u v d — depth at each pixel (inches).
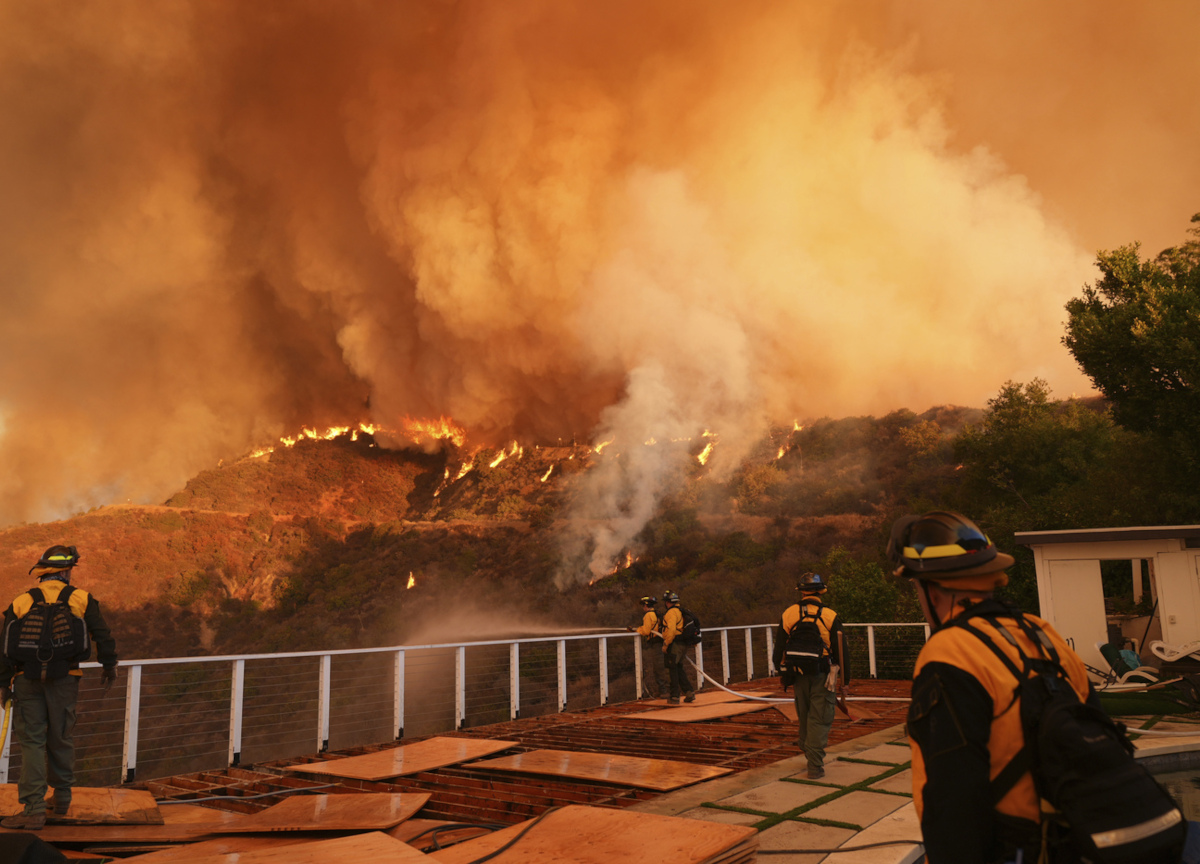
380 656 1336.1
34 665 164.2
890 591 778.2
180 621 3228.3
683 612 432.5
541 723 364.2
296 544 4013.3
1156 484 750.5
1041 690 55.7
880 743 277.9
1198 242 735.7
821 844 150.5
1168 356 644.7
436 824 168.9
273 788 231.9
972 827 52.9
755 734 314.5
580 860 116.1
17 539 3668.8
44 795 165.2
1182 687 330.6
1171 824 49.2
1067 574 437.7
